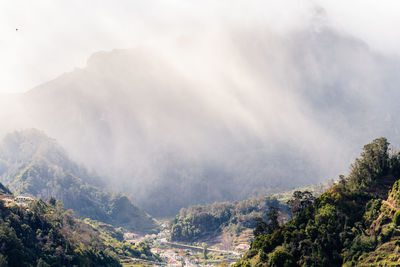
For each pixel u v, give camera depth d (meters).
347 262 112.50
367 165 148.50
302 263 116.50
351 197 135.50
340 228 124.19
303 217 136.12
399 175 144.75
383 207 121.75
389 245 108.94
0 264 131.25
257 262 124.94
